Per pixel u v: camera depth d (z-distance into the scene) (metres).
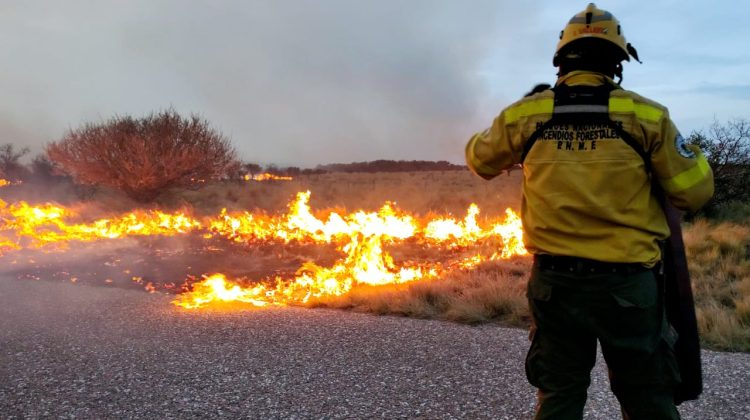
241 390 4.04
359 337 5.29
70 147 20.14
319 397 3.91
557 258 2.34
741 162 13.21
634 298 2.24
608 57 2.41
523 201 2.52
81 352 4.86
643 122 2.24
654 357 2.32
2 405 3.79
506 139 2.48
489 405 3.75
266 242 12.31
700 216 12.59
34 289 7.60
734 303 6.45
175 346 5.03
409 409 3.71
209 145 21.22
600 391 3.97
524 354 4.76
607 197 2.26
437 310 6.53
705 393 3.93
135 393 3.99
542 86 2.50
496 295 6.44
